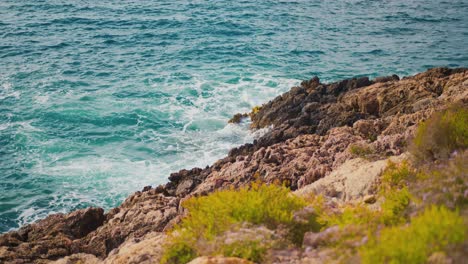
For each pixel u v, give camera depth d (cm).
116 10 5756
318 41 4906
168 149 2805
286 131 2661
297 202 1045
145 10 5816
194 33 5047
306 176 1786
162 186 2202
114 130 3017
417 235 735
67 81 3709
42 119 3114
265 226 964
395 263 695
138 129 3030
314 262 834
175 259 970
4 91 3478
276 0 6562
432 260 689
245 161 2191
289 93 3178
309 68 4138
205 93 3541
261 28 5300
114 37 4838
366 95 2828
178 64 4138
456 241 693
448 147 1180
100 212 2033
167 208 1897
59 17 5375
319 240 884
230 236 907
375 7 6469
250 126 3039
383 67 4247
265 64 4181
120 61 4191
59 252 1753
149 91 3566
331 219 955
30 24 5094
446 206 866
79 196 2380
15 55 4206
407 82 2894
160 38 4862
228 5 6200
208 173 2311
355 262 757
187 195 2006
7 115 3134
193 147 2831
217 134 2972
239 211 986
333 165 1789
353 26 5531
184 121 3127
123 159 2700
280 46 4697
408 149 1338
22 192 2405
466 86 2520
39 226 1959
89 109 3266
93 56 4291
